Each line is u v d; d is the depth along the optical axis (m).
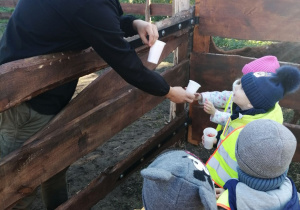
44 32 1.64
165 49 2.87
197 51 3.36
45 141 1.78
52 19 1.60
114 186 2.71
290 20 2.80
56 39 1.66
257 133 1.39
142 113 2.71
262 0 2.85
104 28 1.52
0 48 1.83
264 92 1.86
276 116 1.95
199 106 3.59
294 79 1.84
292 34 2.83
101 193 2.55
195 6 3.17
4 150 1.92
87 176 3.26
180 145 3.77
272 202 1.43
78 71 1.85
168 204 1.11
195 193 1.11
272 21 2.87
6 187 1.62
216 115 2.42
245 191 1.46
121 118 2.43
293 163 3.48
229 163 1.86
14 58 1.74
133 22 2.10
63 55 1.71
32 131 1.89
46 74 1.64
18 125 1.84
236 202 1.47
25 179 1.71
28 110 1.81
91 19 1.50
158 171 1.06
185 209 1.11
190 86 2.53
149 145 3.07
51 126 1.84
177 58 3.30
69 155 1.99
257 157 1.38
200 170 1.17
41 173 1.81
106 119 2.25
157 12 6.91
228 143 1.88
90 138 2.14
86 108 2.08
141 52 2.43
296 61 3.43
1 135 1.90
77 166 3.41
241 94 1.97
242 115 1.95
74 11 1.50
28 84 1.55
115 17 1.57
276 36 2.90
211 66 3.30
